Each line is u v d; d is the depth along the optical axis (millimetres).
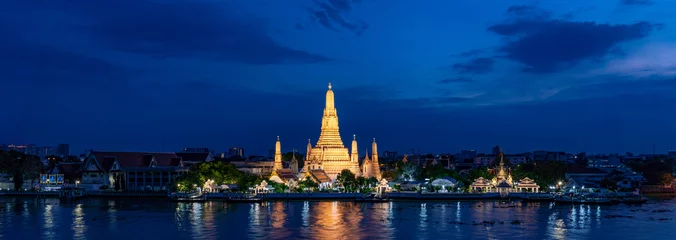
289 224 150375
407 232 137000
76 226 147875
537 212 182875
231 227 144875
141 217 166375
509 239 127938
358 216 169125
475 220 159750
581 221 157500
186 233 135875
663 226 147875
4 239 129125
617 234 135000
